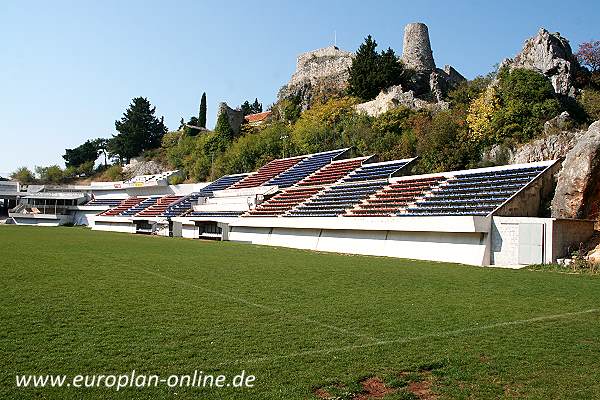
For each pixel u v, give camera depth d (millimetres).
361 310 15391
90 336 11734
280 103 104500
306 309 15398
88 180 131000
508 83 56594
